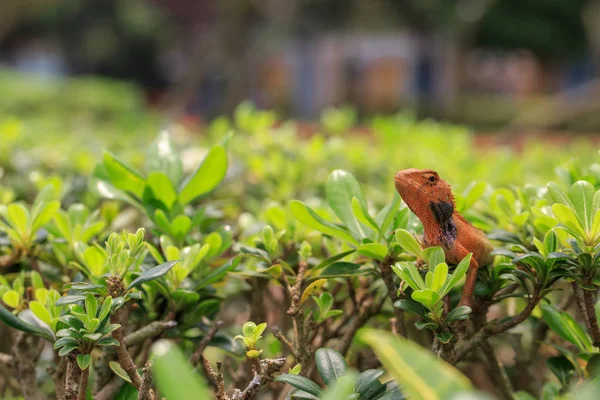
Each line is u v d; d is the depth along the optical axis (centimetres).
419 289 50
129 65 771
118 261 50
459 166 106
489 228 63
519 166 97
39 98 317
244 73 468
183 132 175
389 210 57
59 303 49
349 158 109
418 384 37
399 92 627
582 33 621
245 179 97
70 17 738
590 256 50
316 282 54
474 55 731
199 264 60
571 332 56
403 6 583
